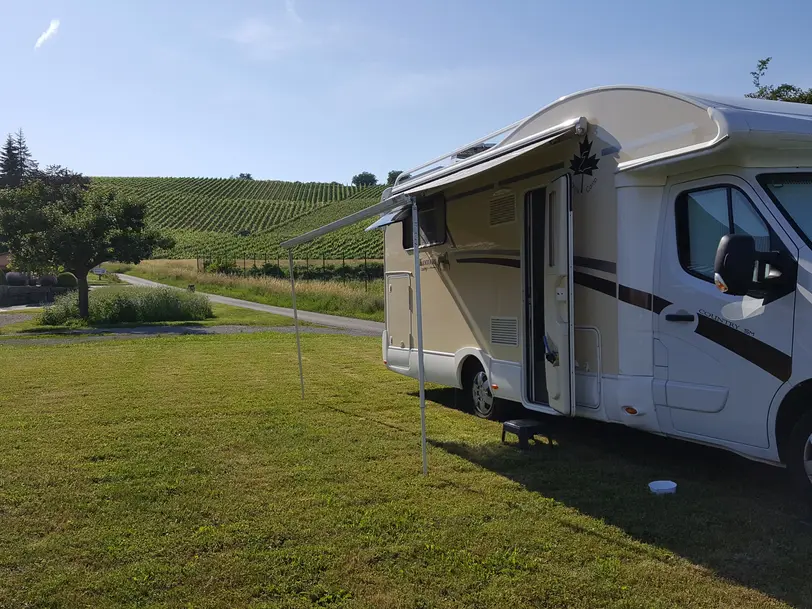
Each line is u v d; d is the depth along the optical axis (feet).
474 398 24.23
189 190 348.18
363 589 11.30
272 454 19.26
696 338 15.29
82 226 64.23
